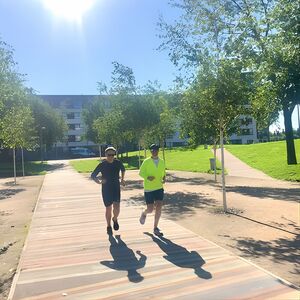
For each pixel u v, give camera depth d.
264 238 8.23
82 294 5.15
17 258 7.21
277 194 15.77
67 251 7.27
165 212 11.48
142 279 5.65
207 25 14.69
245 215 10.85
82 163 52.62
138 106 22.72
